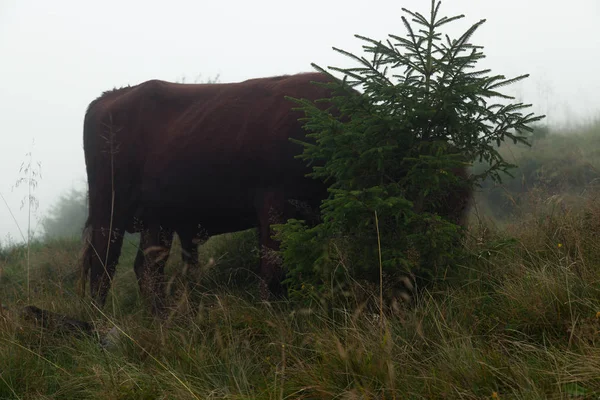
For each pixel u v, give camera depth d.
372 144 3.51
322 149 3.68
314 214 4.74
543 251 3.79
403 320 3.11
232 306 3.88
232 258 5.79
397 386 2.48
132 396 2.80
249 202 5.08
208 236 5.60
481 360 2.53
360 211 3.37
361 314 3.21
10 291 5.65
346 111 3.56
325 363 2.71
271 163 4.77
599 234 3.75
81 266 5.71
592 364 2.29
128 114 5.74
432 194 3.63
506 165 3.63
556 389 2.24
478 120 3.52
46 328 3.88
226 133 5.06
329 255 3.50
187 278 5.18
